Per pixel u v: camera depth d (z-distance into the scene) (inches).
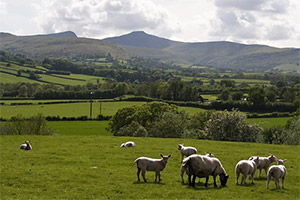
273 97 5182.1
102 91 6284.5
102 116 4456.2
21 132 2807.6
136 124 3238.2
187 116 3572.8
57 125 4065.0
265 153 1684.3
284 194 968.3
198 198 911.0
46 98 6038.4
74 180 1081.4
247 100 4987.7
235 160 1467.8
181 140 2154.3
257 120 4173.2
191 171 1016.2
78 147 1732.3
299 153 1726.1
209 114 3353.8
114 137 2226.9
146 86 6569.9
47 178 1098.7
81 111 4854.8
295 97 4854.8
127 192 958.4
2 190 968.3
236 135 2645.2
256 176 1195.9
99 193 952.9
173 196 924.6
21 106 5354.3
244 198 922.1
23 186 1016.2
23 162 1343.5
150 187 1003.3
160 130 3041.3
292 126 2947.8
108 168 1256.8
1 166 1254.9
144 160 1059.3
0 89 6412.4
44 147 1726.1
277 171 1010.1
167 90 5999.0
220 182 1096.2
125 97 5925.2
